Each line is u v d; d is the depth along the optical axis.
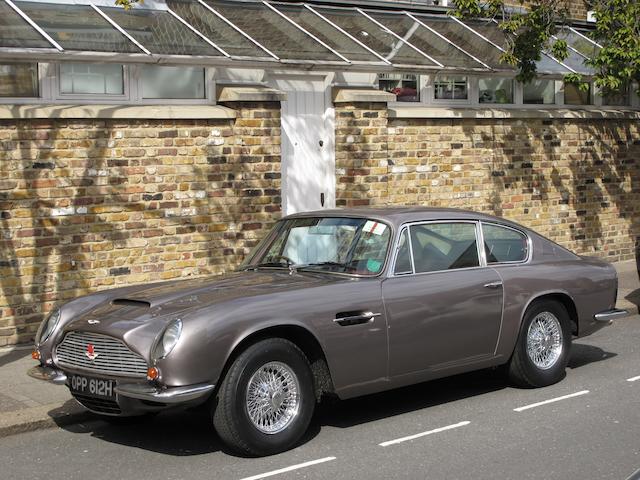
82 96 10.09
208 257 10.66
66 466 6.03
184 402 5.72
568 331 7.95
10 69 9.66
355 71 11.34
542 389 7.82
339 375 6.39
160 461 6.08
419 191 12.77
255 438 5.96
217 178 10.68
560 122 14.38
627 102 15.78
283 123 11.72
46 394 7.68
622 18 12.81
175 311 6.03
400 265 6.88
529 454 6.04
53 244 9.62
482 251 7.45
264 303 6.11
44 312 9.59
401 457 6.02
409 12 13.90
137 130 10.12
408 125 12.61
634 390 7.74
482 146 13.39
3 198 9.31
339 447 6.28
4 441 6.66
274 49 10.90
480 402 7.45
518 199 13.88
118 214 10.02
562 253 8.06
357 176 11.98
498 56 13.32
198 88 10.95
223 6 11.88
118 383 5.95
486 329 7.26
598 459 5.92
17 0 10.05
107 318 6.18
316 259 7.07
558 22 14.16
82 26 9.84
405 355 6.74
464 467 5.79
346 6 13.31
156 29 10.35
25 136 9.41
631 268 14.88
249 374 5.93
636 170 15.62
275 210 11.09
